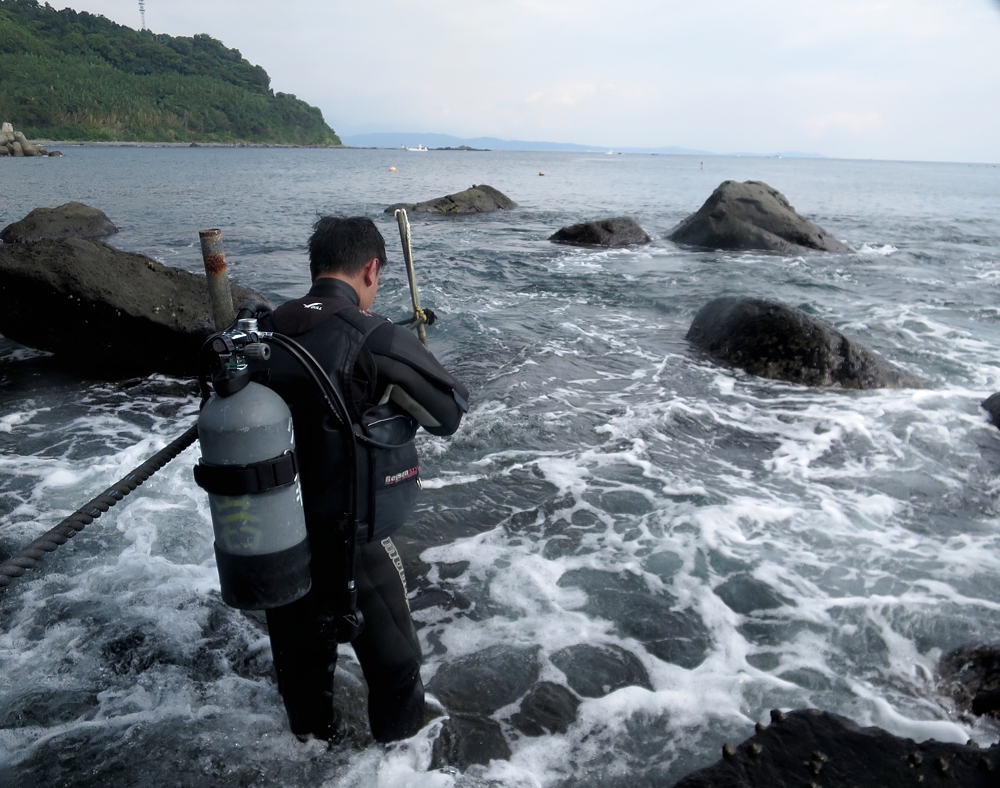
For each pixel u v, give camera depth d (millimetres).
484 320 8406
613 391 6027
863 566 3418
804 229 15328
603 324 8391
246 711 2494
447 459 4605
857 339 7809
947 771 1938
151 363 6570
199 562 3482
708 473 4473
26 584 3246
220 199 27406
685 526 3762
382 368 1895
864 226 20922
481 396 5750
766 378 6426
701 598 3160
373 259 2113
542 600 3154
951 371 6812
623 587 3250
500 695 2574
